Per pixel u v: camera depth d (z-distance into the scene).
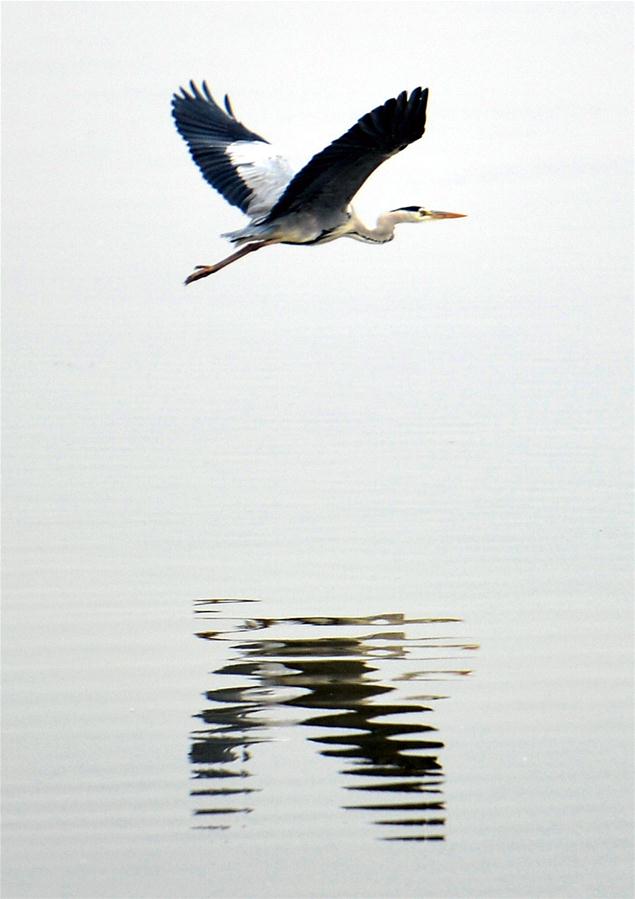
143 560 12.90
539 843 8.69
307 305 22.05
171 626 11.59
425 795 9.06
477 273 23.70
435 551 12.96
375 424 16.50
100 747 9.73
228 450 15.68
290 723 9.99
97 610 11.91
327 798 9.14
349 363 18.94
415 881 8.20
